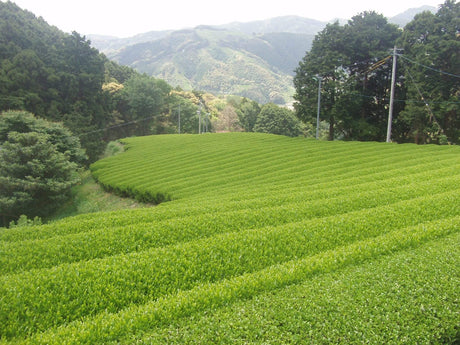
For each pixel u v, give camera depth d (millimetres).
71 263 8172
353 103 42750
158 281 7078
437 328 4984
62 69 58656
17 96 50750
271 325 5070
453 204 11188
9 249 9195
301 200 13984
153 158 37781
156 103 83438
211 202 15430
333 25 44719
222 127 97375
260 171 24688
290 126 82688
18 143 27344
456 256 6961
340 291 5926
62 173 29188
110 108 67000
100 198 28906
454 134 37781
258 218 11352
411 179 15820
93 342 5051
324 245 8938
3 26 56125
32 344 5016
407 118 38031
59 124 37344
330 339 4750
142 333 5207
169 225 10688
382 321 5078
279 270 7129
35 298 6320
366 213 10867
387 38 43125
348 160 24906
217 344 4758
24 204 26609
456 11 35219
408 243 8242
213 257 8109
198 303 5914
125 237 9883
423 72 36062
